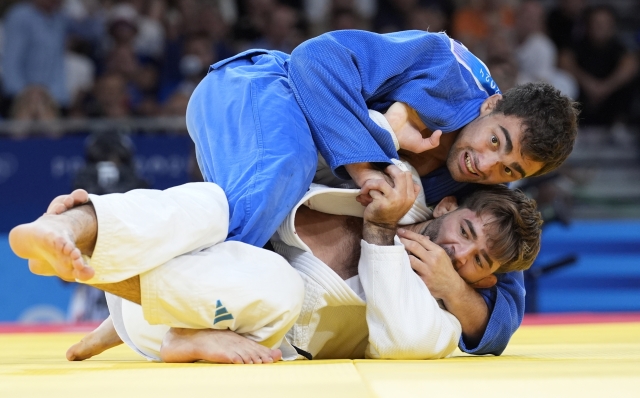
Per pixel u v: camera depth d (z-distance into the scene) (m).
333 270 9.19
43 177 22.23
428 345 8.66
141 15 28.72
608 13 29.45
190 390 5.76
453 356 9.75
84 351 9.29
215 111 9.52
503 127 9.16
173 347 7.94
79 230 6.96
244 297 7.72
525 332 14.91
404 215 9.21
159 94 28.05
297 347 8.95
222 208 8.13
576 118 9.62
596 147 29.02
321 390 5.71
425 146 9.30
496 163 9.17
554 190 22.89
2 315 21.06
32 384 6.22
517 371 7.04
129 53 27.61
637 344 11.69
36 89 25.80
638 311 23.20
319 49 9.07
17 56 26.66
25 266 21.47
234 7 29.81
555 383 6.12
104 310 19.86
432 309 8.81
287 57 10.29
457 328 9.22
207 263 7.77
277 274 7.96
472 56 10.08
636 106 29.38
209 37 28.41
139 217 7.38
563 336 13.79
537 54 28.81
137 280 7.64
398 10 29.14
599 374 6.77
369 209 8.79
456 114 9.44
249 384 6.04
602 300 23.20
